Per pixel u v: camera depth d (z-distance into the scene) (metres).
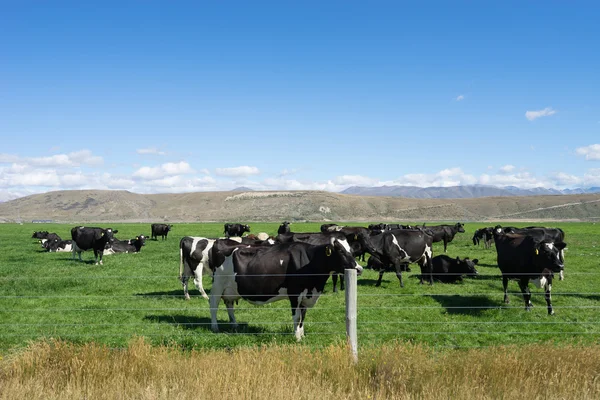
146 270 23.56
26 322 12.51
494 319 12.77
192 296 16.38
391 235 18.38
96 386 6.46
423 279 20.12
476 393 6.15
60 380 6.72
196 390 6.11
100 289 17.75
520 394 6.09
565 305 14.72
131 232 69.56
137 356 7.22
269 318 12.95
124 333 11.15
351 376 6.58
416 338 10.74
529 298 14.12
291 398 5.83
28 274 21.97
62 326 11.94
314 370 6.75
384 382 6.42
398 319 12.72
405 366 6.80
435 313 13.41
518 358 7.29
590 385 6.51
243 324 11.99
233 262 11.19
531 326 11.98
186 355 7.94
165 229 52.62
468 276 21.33
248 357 7.22
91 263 27.38
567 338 10.43
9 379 6.66
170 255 31.64
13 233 66.94
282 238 17.06
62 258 30.66
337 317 12.98
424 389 6.24
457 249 35.72
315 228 76.94
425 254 18.84
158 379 6.61
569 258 27.20
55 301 15.42
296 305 10.91
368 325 11.92
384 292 17.12
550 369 6.98
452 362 7.17
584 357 7.37
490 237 37.38
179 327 11.74
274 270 10.86
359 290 17.53
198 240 15.73
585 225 100.69
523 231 23.03
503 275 14.93
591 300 15.46
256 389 6.03
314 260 10.72
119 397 5.98
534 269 13.64
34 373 7.00
